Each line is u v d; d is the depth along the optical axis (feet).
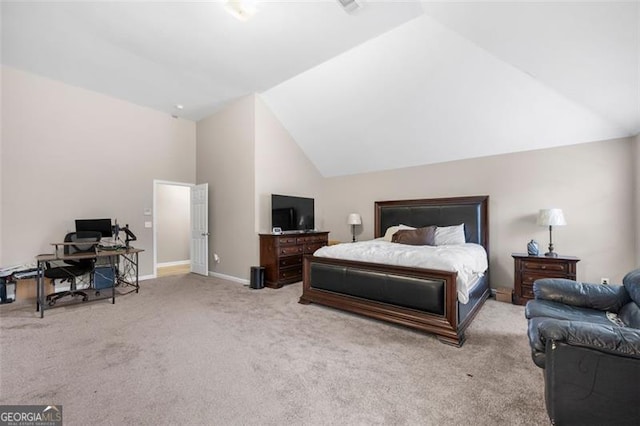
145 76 13.35
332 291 11.02
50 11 9.05
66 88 14.12
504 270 13.33
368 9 8.87
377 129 14.80
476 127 12.71
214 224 17.84
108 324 9.45
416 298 8.81
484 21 7.98
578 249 11.69
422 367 6.75
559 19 6.61
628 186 10.80
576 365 4.22
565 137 11.68
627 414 3.96
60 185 13.96
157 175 17.51
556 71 8.80
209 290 14.11
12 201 12.69
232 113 16.61
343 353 7.44
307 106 15.07
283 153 17.11
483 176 13.96
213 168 17.98
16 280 11.96
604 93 8.82
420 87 11.89
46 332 8.74
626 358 3.95
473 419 4.99
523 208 12.90
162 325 9.37
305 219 17.51
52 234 13.71
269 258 14.76
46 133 13.56
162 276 17.75
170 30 9.95
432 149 14.75
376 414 5.13
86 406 5.31
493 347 7.80
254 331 8.89
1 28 9.95
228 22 9.52
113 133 15.70
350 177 19.12
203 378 6.27
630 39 6.29
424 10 8.89
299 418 5.04
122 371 6.52
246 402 5.46
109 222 14.01
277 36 10.23
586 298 7.25
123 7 8.86
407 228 14.80
